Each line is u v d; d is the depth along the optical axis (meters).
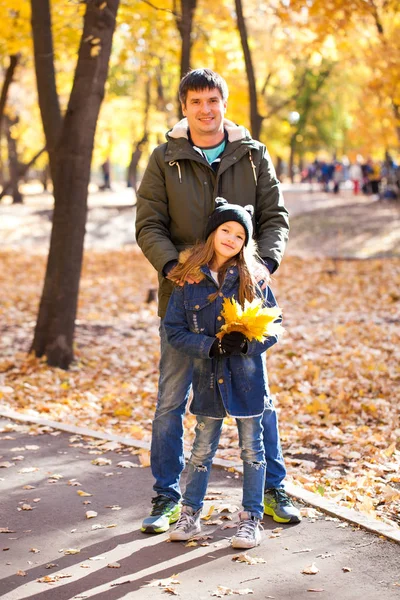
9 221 31.19
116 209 34.78
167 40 15.04
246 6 15.34
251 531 4.15
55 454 5.95
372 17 15.69
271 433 4.51
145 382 9.55
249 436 4.24
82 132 9.70
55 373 9.59
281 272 18.67
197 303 4.14
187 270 4.15
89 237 28.19
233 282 4.15
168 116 25.11
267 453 4.51
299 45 15.17
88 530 4.46
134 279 18.94
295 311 14.16
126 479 5.34
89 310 14.61
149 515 4.53
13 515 4.70
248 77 14.09
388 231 24.80
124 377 9.81
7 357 10.29
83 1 9.24
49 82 10.84
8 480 5.34
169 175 4.44
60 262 9.94
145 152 37.94
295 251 22.84
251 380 4.18
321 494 5.18
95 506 4.84
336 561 3.95
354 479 5.61
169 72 21.95
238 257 4.18
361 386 8.69
